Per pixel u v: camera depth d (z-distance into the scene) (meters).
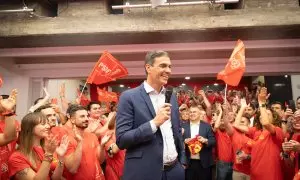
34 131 2.21
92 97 12.43
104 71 4.25
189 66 7.39
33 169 2.14
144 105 1.86
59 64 7.70
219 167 4.43
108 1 6.73
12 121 2.21
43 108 2.91
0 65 7.82
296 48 6.65
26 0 6.73
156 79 1.86
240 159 3.88
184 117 4.77
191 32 6.07
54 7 7.25
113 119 3.35
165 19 6.00
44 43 6.78
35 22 6.25
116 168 3.26
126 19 6.09
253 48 6.55
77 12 6.51
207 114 5.16
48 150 2.06
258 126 3.87
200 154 4.24
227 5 7.13
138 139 1.72
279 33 6.15
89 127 3.26
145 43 6.72
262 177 3.36
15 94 2.25
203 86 12.76
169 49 6.66
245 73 7.28
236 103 5.58
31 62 7.75
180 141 1.94
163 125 1.86
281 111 4.40
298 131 2.96
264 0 5.96
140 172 1.75
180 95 8.12
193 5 5.98
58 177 2.21
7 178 2.60
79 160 2.47
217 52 7.04
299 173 2.80
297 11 5.73
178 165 1.87
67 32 6.16
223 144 4.43
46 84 8.16
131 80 12.29
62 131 2.65
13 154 2.12
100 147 3.00
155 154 1.77
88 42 6.73
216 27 5.85
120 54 7.10
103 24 6.12
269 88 10.70
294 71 7.07
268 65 7.12
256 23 5.77
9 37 6.31
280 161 3.33
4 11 5.86
